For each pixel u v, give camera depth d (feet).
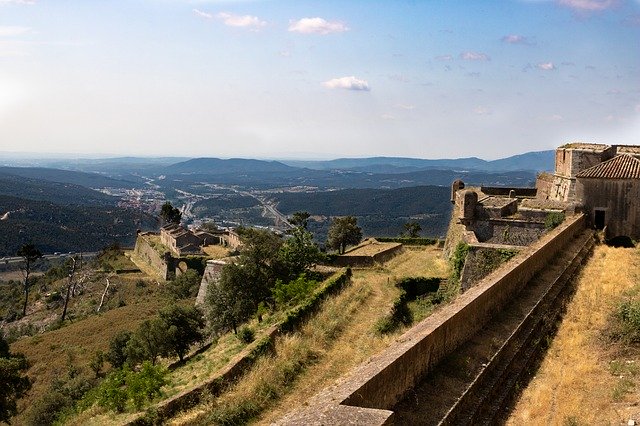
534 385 50.01
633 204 127.44
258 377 62.13
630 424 39.52
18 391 100.68
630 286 78.13
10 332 243.60
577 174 133.28
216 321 108.68
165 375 74.08
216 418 53.06
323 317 88.63
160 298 240.53
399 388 39.04
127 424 52.75
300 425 27.91
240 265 115.44
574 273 88.28
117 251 423.23
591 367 52.16
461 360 47.50
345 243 256.52
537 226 119.24
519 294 71.00
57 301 296.51
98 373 136.15
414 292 115.85
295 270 121.60
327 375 64.64
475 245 101.04
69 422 76.23
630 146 158.61
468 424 39.01
